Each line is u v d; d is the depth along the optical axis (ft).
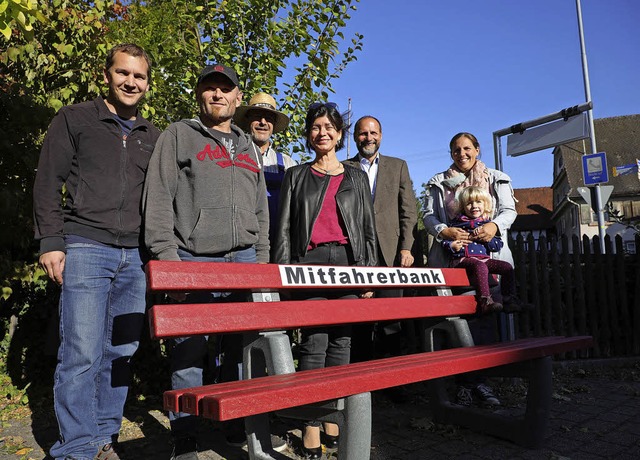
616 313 20.61
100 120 9.72
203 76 10.30
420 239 19.02
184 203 9.82
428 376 7.99
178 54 19.71
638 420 12.75
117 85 9.86
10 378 17.71
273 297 8.45
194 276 7.44
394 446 11.17
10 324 18.94
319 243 10.92
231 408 5.62
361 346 15.26
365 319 9.28
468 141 15.11
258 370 8.15
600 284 20.67
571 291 20.47
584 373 18.75
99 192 9.52
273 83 20.34
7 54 15.15
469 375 12.42
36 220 9.09
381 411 13.96
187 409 6.09
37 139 16.22
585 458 10.30
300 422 12.66
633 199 125.70
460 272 12.42
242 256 10.39
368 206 11.59
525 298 19.74
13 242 16.44
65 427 9.09
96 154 9.55
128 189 9.86
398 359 8.85
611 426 12.29
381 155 15.72
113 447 9.89
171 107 20.54
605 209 30.68
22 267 16.43
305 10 20.25
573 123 18.76
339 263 11.00
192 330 6.97
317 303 8.61
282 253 10.96
